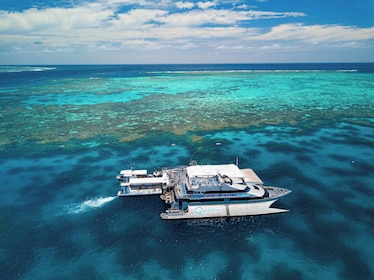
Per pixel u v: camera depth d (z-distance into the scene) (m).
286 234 37.00
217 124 84.88
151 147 67.31
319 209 42.06
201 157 61.50
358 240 35.44
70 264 32.16
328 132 76.88
